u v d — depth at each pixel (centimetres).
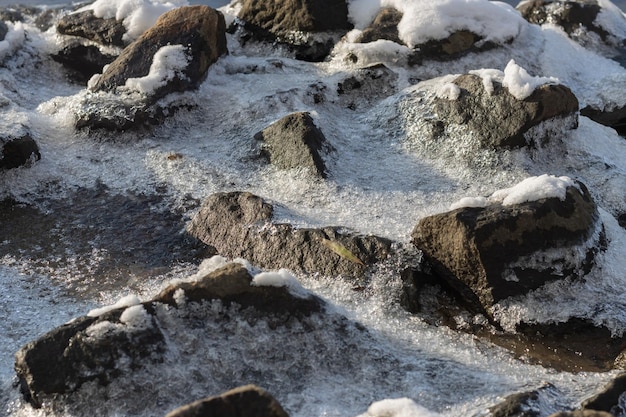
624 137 410
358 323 320
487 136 367
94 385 306
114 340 308
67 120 383
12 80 406
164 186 366
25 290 340
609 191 364
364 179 364
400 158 371
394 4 412
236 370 312
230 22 424
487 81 370
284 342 314
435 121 373
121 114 379
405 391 310
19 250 351
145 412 306
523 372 319
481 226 330
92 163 374
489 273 330
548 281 333
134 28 414
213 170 369
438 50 403
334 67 404
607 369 322
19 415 308
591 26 438
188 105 386
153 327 310
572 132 373
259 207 348
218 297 314
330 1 413
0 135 366
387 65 400
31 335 328
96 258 348
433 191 359
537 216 333
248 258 344
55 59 420
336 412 305
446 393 310
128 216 359
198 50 391
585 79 420
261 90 390
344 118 388
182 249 350
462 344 326
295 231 342
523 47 416
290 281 317
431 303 336
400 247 337
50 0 512
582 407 306
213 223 351
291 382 312
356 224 346
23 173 369
